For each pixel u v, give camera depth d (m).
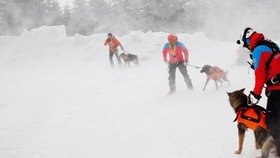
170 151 5.21
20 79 14.75
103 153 5.54
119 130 6.66
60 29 21.84
